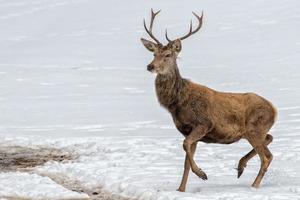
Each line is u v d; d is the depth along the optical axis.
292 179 26.30
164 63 24.33
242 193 23.31
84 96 59.53
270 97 55.03
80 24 119.88
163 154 33.53
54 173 29.73
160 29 110.56
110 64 83.50
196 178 26.98
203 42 95.56
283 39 89.62
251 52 84.25
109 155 33.44
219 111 24.47
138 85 65.94
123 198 24.38
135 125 44.81
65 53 93.69
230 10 117.19
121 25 115.56
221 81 66.06
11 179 27.36
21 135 41.16
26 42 107.12
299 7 110.94
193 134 24.09
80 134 41.50
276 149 33.84
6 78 72.19
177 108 24.55
